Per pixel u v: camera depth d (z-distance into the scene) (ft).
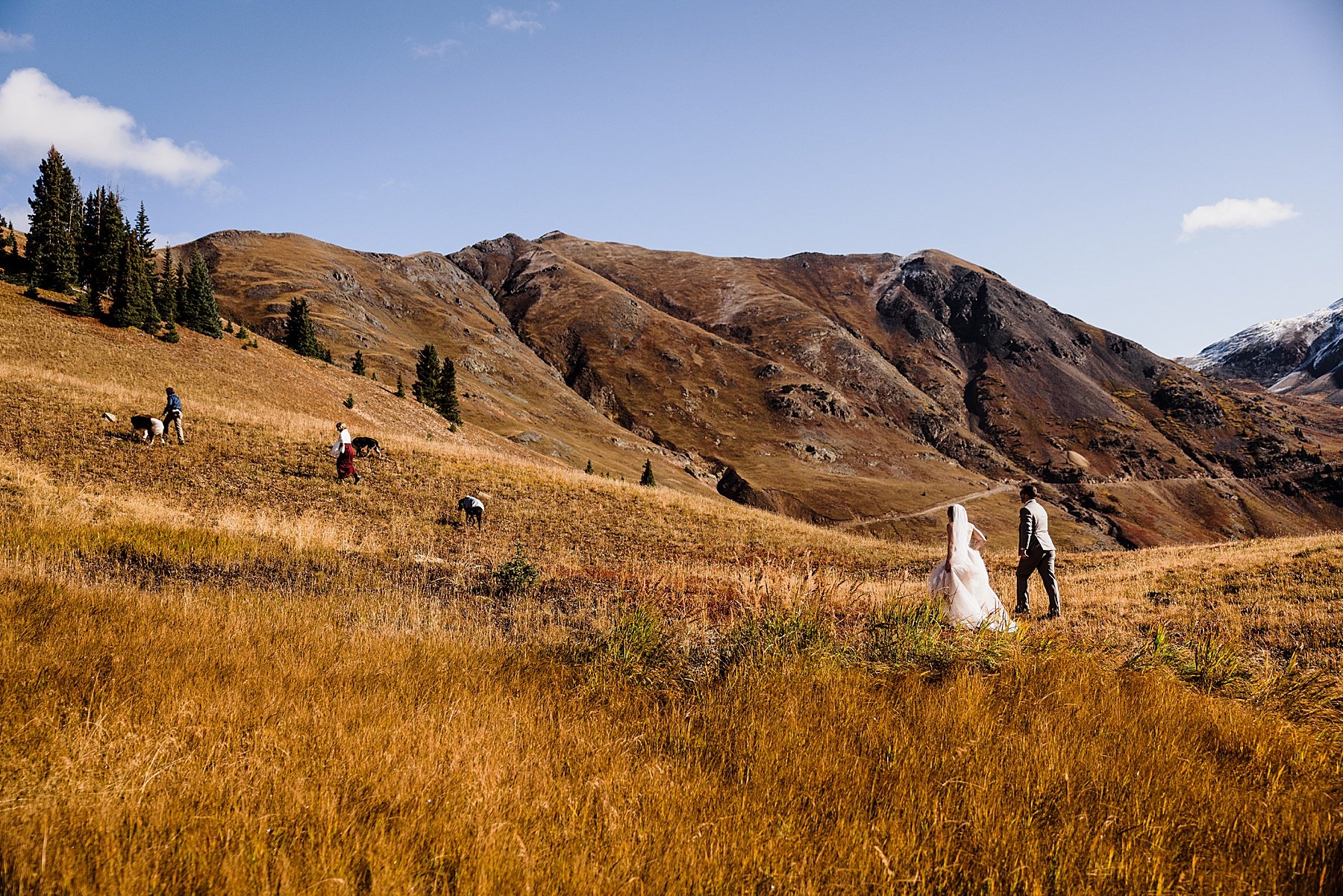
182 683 13.79
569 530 65.31
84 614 19.01
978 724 13.24
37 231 215.31
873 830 9.43
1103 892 8.29
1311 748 13.19
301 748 11.28
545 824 9.57
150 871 7.95
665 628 20.16
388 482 72.64
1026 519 30.86
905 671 16.93
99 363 147.74
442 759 11.23
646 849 9.02
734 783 11.13
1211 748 13.30
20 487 45.03
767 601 22.38
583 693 15.66
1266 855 9.23
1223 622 29.22
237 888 7.66
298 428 88.89
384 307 618.85
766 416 617.21
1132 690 16.20
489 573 35.70
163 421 73.87
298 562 34.60
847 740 12.71
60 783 9.59
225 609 22.56
